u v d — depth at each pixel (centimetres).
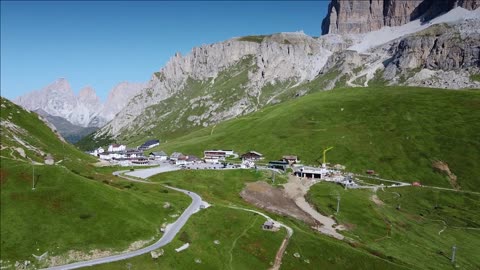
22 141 17538
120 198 11562
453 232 15875
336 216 15850
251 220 12862
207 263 9794
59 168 11400
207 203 14112
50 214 9700
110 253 9188
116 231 9919
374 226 15250
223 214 12800
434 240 14800
